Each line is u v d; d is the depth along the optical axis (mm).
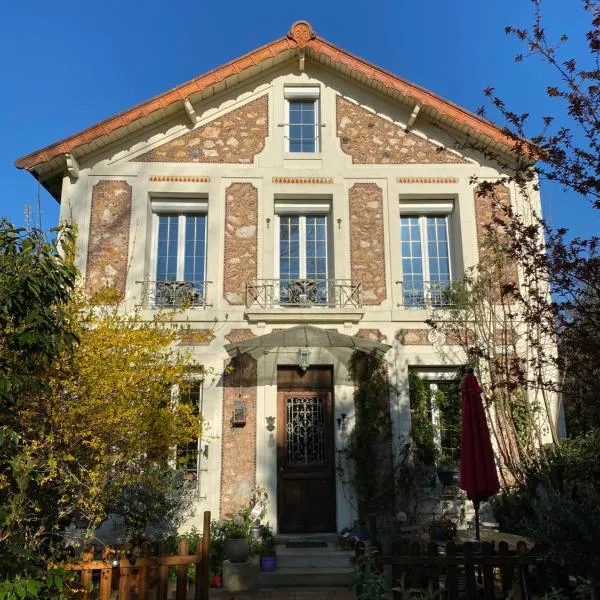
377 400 9875
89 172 10570
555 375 9695
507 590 5445
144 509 8195
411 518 9406
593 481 7281
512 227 5789
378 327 10273
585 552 5066
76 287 8117
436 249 11062
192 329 10047
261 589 7934
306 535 9508
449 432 10039
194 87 10633
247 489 9523
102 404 6801
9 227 5613
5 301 5109
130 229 10391
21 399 6059
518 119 5781
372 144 11094
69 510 6562
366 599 4980
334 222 10703
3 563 4527
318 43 11047
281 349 10102
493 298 10211
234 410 9734
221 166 10812
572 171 5129
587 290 5180
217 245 10469
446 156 11078
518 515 8203
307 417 10109
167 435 7625
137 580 6000
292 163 10930
